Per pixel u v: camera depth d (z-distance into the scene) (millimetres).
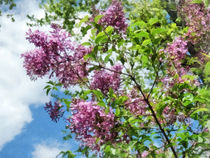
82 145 2281
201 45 3254
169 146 2037
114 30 2555
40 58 2658
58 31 2746
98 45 2393
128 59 2471
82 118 2318
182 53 2672
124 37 2521
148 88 2711
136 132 2264
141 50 2215
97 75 2771
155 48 2199
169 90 2451
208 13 3395
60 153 1935
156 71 2348
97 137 2295
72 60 2662
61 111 2816
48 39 2666
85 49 2699
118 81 2764
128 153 2070
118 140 2328
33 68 2684
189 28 3387
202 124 2104
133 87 2645
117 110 2246
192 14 3473
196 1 3008
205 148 2031
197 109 2135
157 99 2564
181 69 2689
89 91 2303
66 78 2713
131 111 2555
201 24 3287
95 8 2672
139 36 2164
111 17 2551
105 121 2318
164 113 2482
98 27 2186
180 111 2326
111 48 2363
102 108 2396
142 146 2102
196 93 2328
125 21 2586
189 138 1984
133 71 2516
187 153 2027
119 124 2367
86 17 2334
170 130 2332
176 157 2023
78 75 2707
